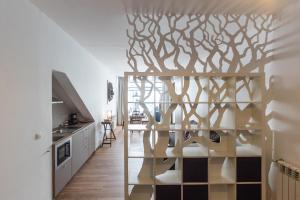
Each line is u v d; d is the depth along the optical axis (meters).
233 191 3.22
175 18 3.40
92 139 6.62
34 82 2.98
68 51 4.39
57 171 3.79
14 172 2.48
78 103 5.77
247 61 3.94
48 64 3.44
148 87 3.35
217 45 3.46
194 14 3.37
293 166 2.79
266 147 3.38
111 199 3.86
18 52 2.56
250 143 3.48
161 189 3.16
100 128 7.94
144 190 3.30
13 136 2.46
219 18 3.52
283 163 2.92
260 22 3.54
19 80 2.59
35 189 3.03
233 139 3.22
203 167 3.18
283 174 2.91
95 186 4.39
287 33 3.03
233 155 3.19
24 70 2.71
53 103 4.72
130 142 8.24
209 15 3.40
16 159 2.53
